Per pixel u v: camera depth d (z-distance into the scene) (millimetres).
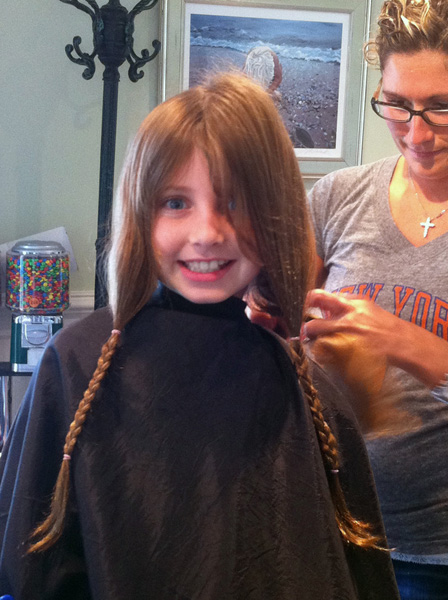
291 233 797
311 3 2336
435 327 1194
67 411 808
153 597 782
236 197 761
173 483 792
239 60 2324
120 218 798
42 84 2238
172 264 795
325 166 2457
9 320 2324
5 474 854
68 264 2123
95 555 778
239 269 804
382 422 1074
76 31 2232
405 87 1128
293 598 804
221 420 810
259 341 846
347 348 1035
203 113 750
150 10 2264
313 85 2396
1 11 2172
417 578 1265
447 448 1192
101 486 787
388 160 1353
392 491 1246
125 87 2289
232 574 790
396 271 1257
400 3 1140
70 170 2309
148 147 759
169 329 815
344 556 836
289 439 830
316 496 820
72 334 831
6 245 2197
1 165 2254
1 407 2312
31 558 803
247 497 806
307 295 869
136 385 805
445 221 1244
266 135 765
